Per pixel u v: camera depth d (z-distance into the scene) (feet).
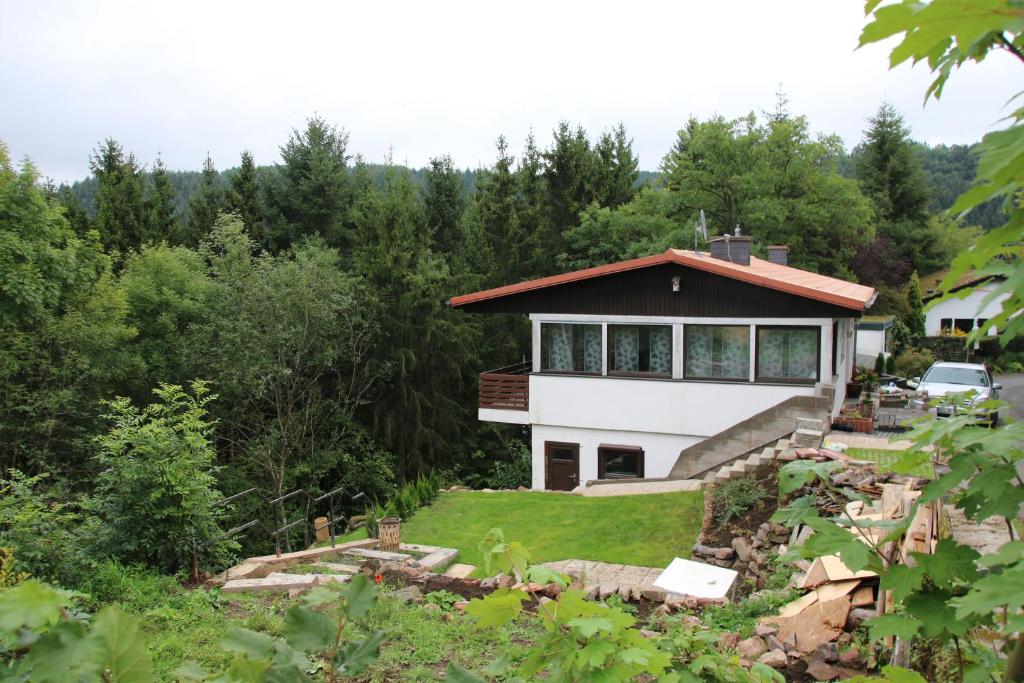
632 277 62.54
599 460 64.90
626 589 30.86
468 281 104.22
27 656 4.45
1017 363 122.62
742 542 36.83
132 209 112.68
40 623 4.39
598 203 121.49
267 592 29.32
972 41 4.24
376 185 134.31
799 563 30.53
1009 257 5.69
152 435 30.37
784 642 22.57
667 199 124.98
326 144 128.98
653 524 44.27
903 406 73.56
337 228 122.31
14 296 58.85
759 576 33.45
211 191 128.16
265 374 75.51
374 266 87.81
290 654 5.85
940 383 70.59
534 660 8.29
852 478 37.04
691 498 47.93
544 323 66.49
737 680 10.62
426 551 40.01
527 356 110.42
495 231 113.60
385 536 39.96
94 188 131.54
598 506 49.08
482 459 102.42
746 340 60.03
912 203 176.24
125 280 75.72
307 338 79.00
